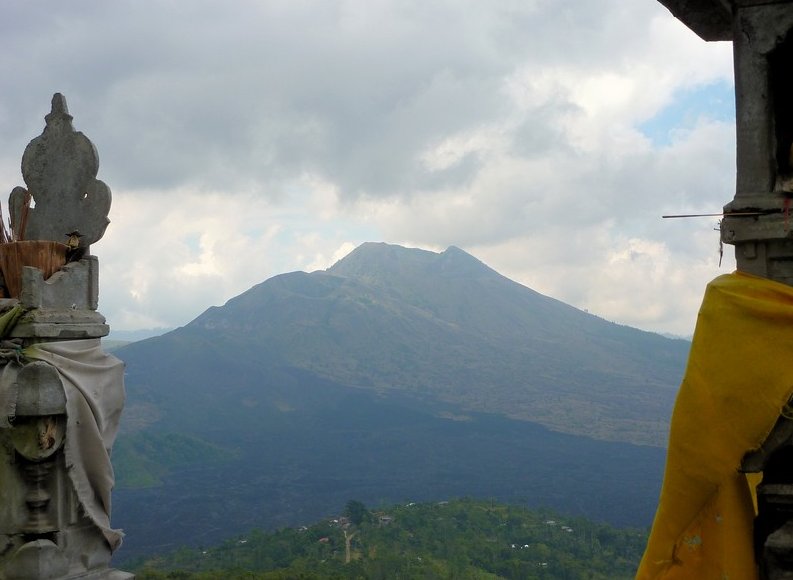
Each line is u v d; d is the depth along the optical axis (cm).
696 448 566
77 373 897
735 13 603
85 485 902
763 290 562
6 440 877
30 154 983
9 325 873
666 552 580
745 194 586
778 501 558
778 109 608
